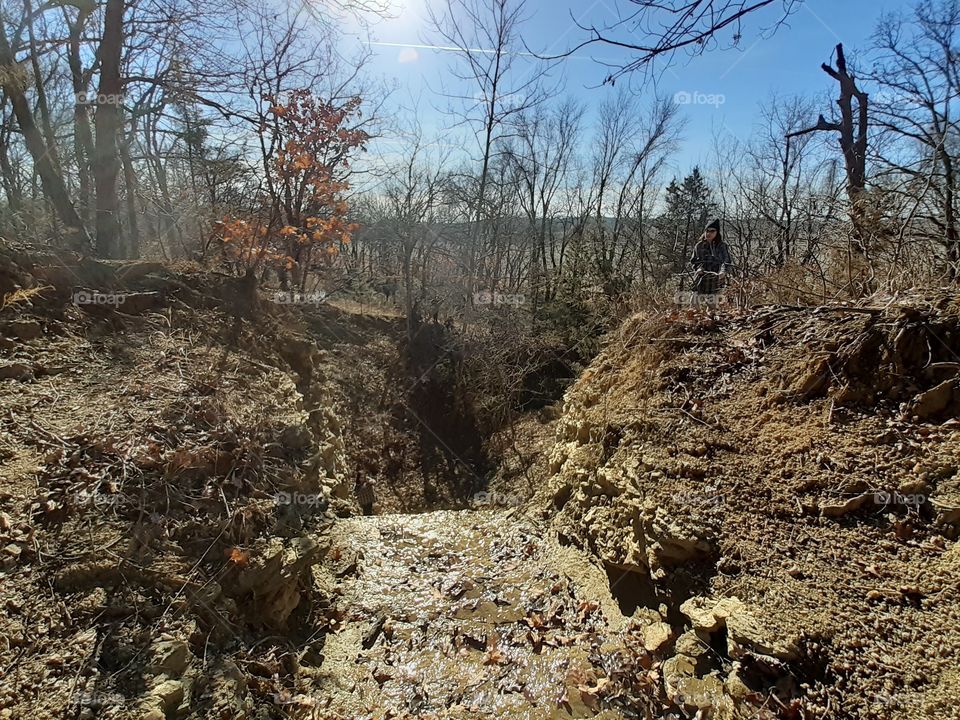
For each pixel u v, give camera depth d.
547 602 4.39
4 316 4.73
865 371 4.18
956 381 3.68
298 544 3.98
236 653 3.15
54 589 2.87
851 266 5.34
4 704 2.33
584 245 17.53
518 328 14.09
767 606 3.09
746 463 4.14
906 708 2.36
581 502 5.39
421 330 14.82
